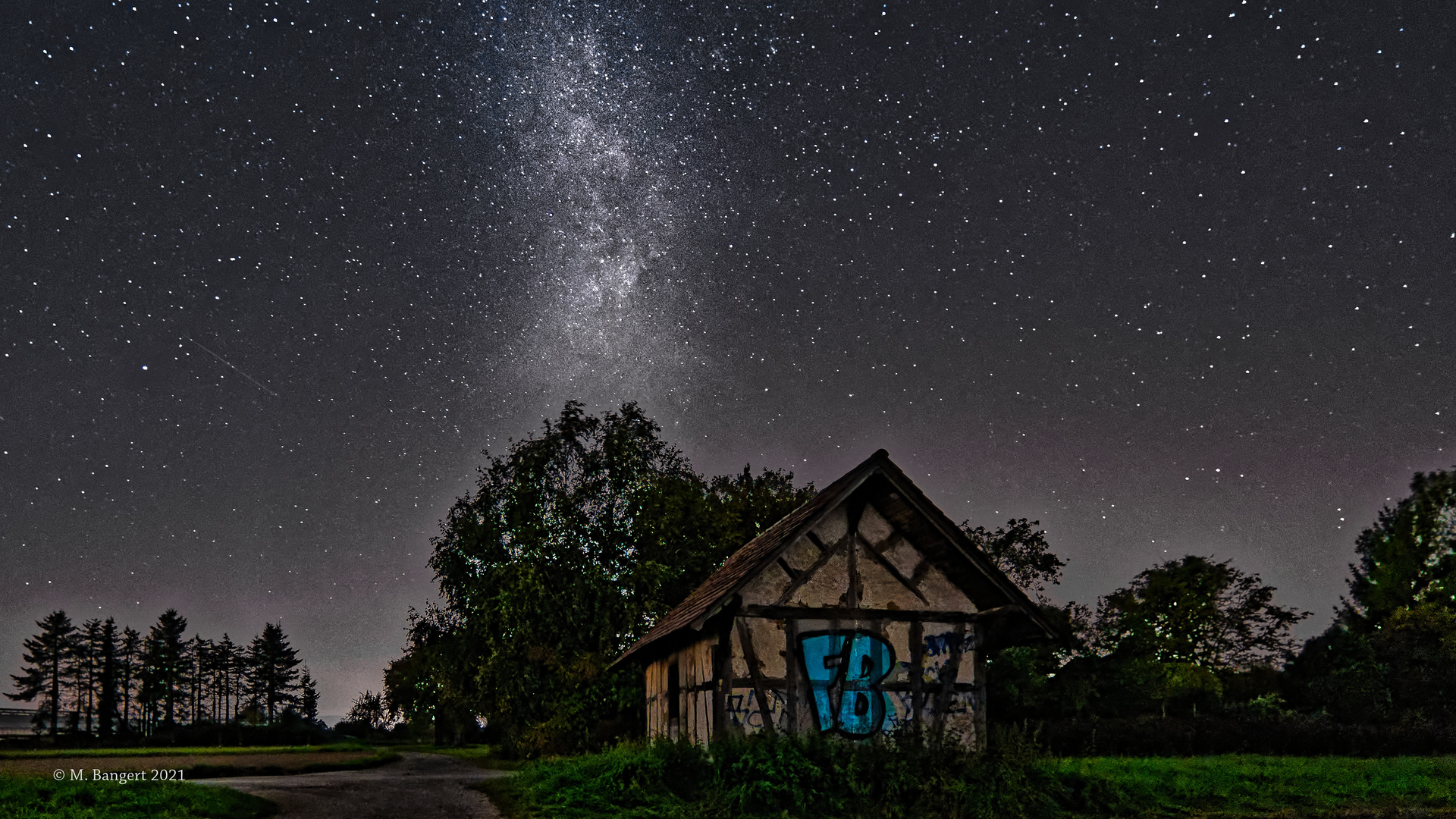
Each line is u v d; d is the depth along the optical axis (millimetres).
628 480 38094
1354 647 40844
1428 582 53562
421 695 39125
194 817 14039
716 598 17406
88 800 14633
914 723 16641
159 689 95312
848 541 17562
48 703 92812
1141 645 39719
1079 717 34344
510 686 33406
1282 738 30250
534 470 36938
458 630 36750
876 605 17359
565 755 31547
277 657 106188
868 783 15000
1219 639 47844
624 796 15609
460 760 33812
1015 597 17438
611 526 37312
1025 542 40000
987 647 18594
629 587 35438
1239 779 19688
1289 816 16938
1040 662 35344
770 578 17094
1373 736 30453
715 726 16562
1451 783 20609
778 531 19906
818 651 16922
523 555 35531
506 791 17656
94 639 94812
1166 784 18344
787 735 15930
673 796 15680
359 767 27047
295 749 44531
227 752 38125
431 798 17359
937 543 17672
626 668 33031
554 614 34062
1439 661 39625
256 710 74188
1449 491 54062
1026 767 16219
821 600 17172
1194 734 29938
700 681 18000
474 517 37000
